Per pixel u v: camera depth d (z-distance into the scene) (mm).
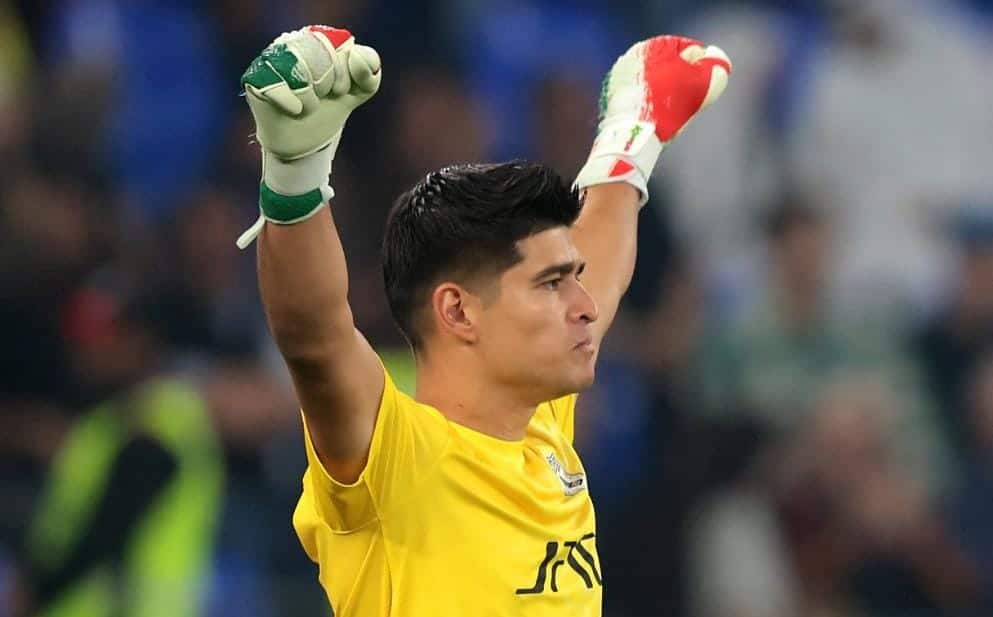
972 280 36844
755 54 38469
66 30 34969
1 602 27109
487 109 36062
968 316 36156
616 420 32625
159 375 29594
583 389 12578
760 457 32844
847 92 38500
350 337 11508
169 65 34750
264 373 30234
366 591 12172
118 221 31359
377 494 11914
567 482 13062
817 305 35000
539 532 12500
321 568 12555
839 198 37906
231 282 31141
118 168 33469
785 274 35156
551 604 12438
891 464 33438
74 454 27875
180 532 27438
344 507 11969
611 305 14562
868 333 35031
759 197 37469
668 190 37500
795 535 32250
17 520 27609
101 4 35062
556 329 12375
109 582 27094
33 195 30812
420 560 12070
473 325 12398
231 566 27922
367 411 11711
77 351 28922
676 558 31719
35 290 29344
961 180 38562
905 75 39062
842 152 38156
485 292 12352
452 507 12172
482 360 12445
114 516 27281
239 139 33781
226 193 33000
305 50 10812
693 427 33000
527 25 37281
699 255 36656
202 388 29438
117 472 27484
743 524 32062
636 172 15211
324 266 11188
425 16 35500
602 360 33094
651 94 15578
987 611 32594
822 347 34594
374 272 30906
